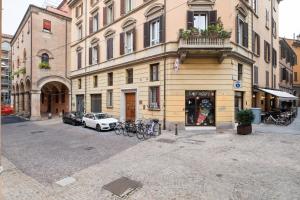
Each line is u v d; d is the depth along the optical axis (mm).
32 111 28000
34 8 28156
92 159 9359
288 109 25094
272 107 25422
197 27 16141
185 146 10969
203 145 11055
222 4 15680
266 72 23453
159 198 5688
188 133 14492
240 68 17516
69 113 23703
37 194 6117
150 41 17938
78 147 11719
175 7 16047
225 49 14242
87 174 7555
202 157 8992
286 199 5422
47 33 29234
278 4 28359
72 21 30547
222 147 10516
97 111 24516
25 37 30922
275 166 7730
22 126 22484
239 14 17062
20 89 33875
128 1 20422
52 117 30672
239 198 5551
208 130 15383
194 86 15672
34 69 28125
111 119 18016
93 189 6367
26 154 10508
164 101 16203
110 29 22062
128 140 13203
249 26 18812
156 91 17219
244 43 17781
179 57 15617
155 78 17438
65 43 30734
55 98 35625
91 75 25531
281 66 31297
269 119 18688
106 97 22656
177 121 15750
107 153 10266
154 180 6809
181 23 15859
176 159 8828
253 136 12922
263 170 7375
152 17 17609
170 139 12797
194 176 7016
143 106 18109
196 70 15648
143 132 14328
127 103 20281
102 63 23344
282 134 13398
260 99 21266
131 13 19656
